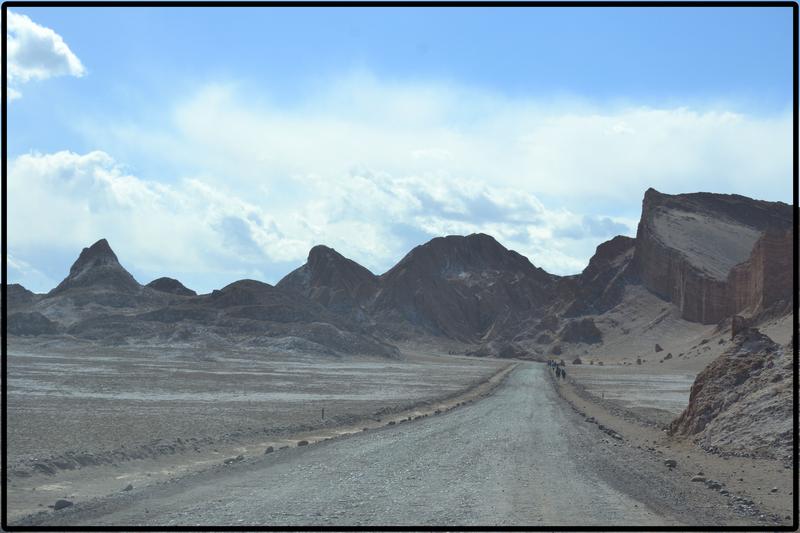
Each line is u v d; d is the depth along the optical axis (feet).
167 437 89.10
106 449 74.74
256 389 198.39
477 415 133.18
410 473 60.95
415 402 169.78
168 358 375.86
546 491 52.11
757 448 74.49
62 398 145.18
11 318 431.84
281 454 75.05
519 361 579.07
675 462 69.05
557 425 114.11
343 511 44.27
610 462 70.33
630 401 183.21
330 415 130.72
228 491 51.62
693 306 611.88
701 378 96.63
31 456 67.21
